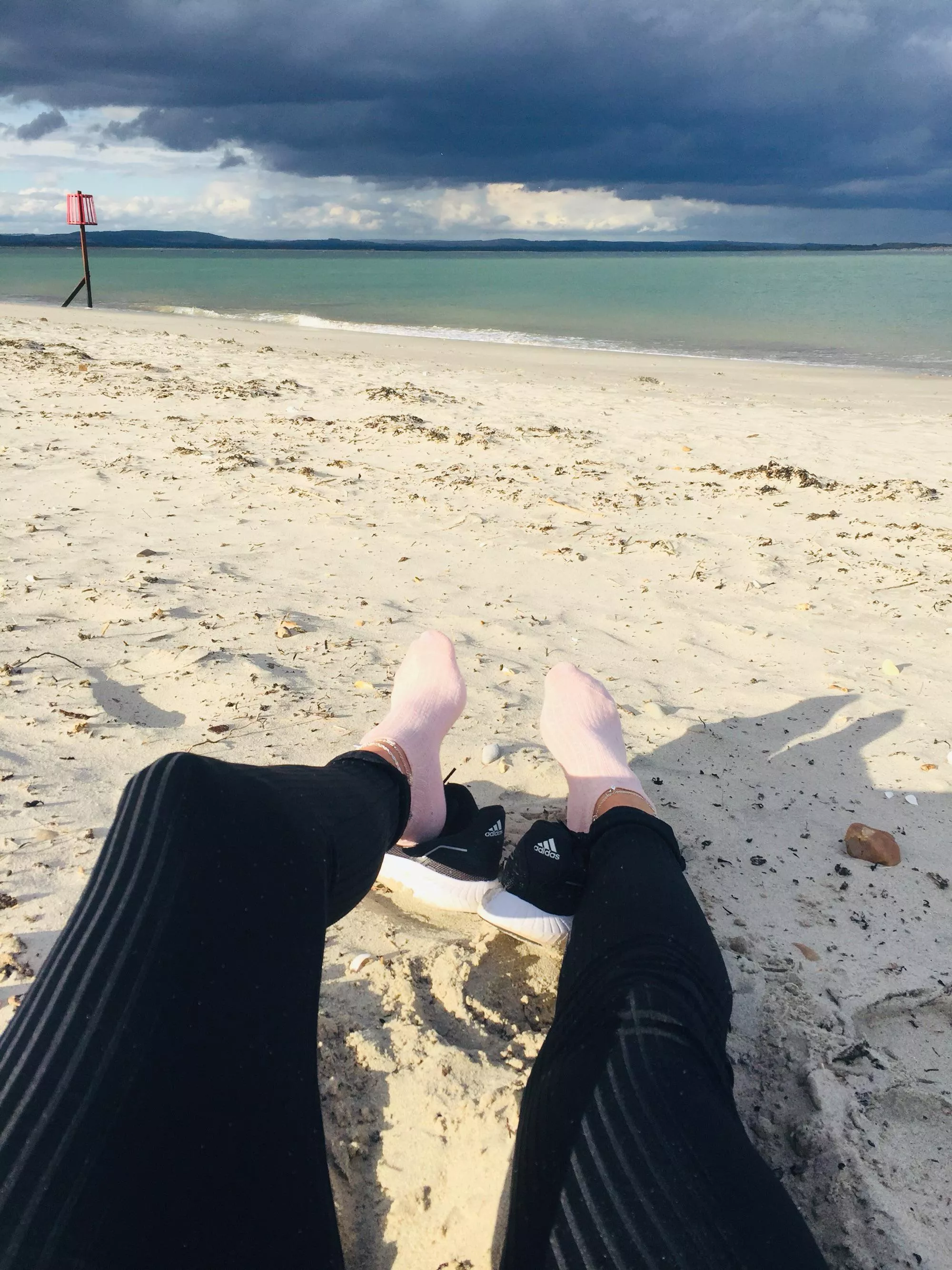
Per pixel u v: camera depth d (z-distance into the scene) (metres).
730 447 6.67
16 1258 0.72
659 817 2.13
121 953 0.93
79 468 5.03
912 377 11.74
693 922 1.29
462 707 2.10
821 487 5.48
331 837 1.21
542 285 35.75
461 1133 1.28
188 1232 0.81
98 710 2.44
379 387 8.60
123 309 20.94
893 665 2.99
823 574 3.96
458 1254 1.14
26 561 3.58
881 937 1.76
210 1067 0.90
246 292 29.41
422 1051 1.41
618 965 1.19
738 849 2.03
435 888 1.72
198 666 2.73
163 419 6.48
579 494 5.13
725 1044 1.37
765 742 2.52
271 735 2.34
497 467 5.68
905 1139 1.34
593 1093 1.01
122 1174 0.80
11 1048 0.87
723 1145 0.93
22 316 14.95
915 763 2.43
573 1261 0.86
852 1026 1.52
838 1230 1.21
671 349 15.36
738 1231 0.85
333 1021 1.47
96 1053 0.86
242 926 1.00
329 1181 0.96
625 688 2.82
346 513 4.54
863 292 31.41
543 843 1.64
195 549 3.88
